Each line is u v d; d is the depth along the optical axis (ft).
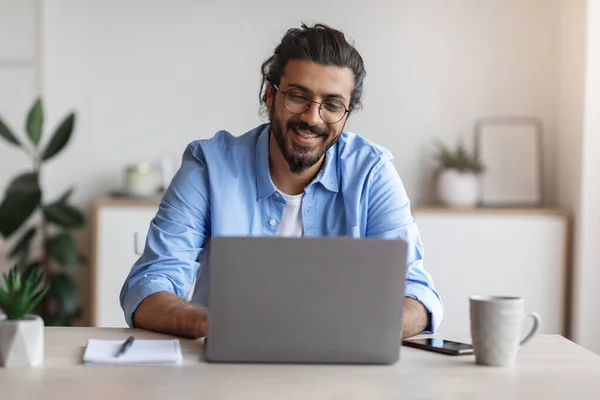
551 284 15.85
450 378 5.88
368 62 16.87
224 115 16.87
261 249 6.12
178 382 5.63
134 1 16.71
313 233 8.52
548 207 16.88
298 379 5.79
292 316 6.16
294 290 6.15
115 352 6.23
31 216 15.56
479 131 16.90
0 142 16.55
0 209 14.96
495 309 6.19
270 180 8.38
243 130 16.87
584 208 15.64
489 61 16.93
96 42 16.72
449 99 16.93
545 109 16.98
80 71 16.72
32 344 5.97
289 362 6.20
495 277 15.85
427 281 8.02
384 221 8.46
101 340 6.65
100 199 15.75
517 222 15.83
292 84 7.75
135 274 7.89
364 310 6.19
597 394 5.55
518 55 16.93
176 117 16.83
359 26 16.80
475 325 6.27
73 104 16.76
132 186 16.07
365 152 8.60
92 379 5.65
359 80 8.01
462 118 16.96
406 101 16.90
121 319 15.57
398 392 5.51
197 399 5.26
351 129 16.92
